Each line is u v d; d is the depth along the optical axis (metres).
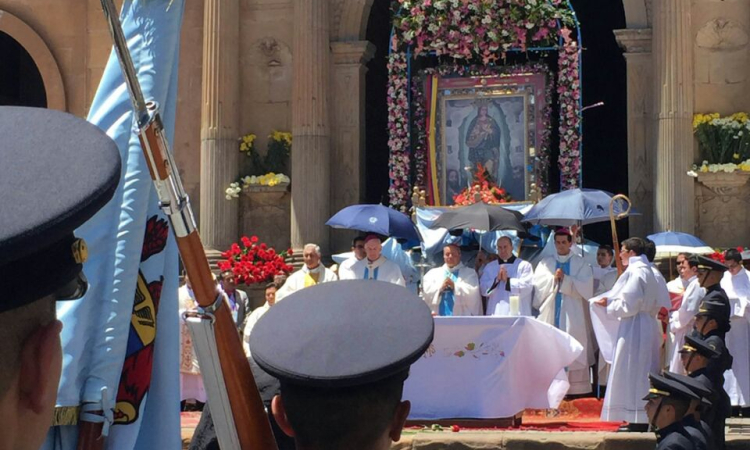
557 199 15.41
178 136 21.61
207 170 20.69
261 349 2.31
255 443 2.47
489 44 19.20
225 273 16.08
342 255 18.02
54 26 22.39
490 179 19.81
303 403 2.26
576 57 19.53
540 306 15.05
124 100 3.61
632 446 11.33
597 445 11.30
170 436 3.73
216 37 20.78
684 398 8.12
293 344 2.29
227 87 20.81
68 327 3.40
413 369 12.55
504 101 20.08
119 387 3.57
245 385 2.47
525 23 19.09
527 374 12.66
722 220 19.44
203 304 2.44
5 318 1.62
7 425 1.62
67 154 1.68
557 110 22.12
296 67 20.58
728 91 19.59
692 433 8.05
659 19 19.41
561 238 15.07
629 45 20.02
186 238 2.39
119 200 3.54
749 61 19.56
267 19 21.19
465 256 17.11
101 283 3.49
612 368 12.36
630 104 20.02
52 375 1.67
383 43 24.16
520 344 12.52
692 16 19.66
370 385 2.26
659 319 13.03
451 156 20.25
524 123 20.00
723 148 19.25
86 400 3.40
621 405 12.26
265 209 21.05
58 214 1.59
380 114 23.83
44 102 24.48
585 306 14.99
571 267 15.02
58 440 3.40
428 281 14.83
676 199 19.14
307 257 15.30
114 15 2.29
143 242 3.66
